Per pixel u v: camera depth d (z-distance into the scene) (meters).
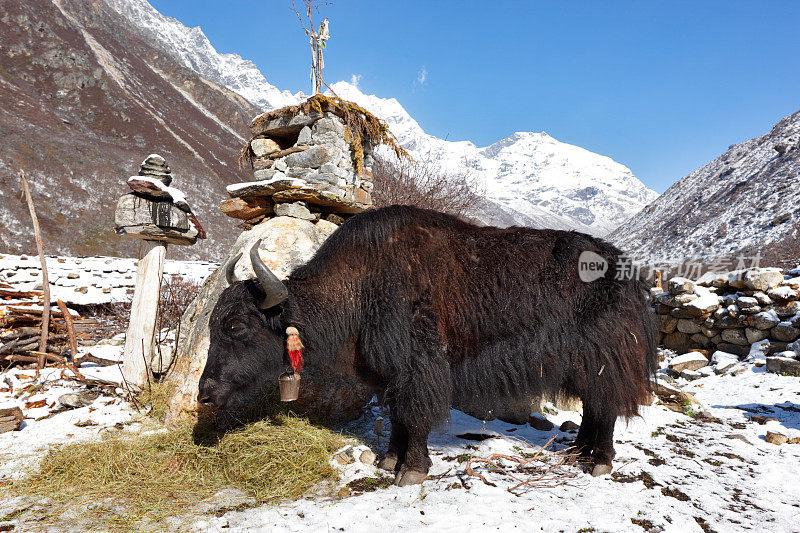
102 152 70.19
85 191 57.62
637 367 3.33
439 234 3.32
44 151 62.31
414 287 3.14
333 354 3.30
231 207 5.11
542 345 3.19
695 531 2.50
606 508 2.74
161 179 5.03
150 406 4.55
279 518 2.64
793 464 3.47
